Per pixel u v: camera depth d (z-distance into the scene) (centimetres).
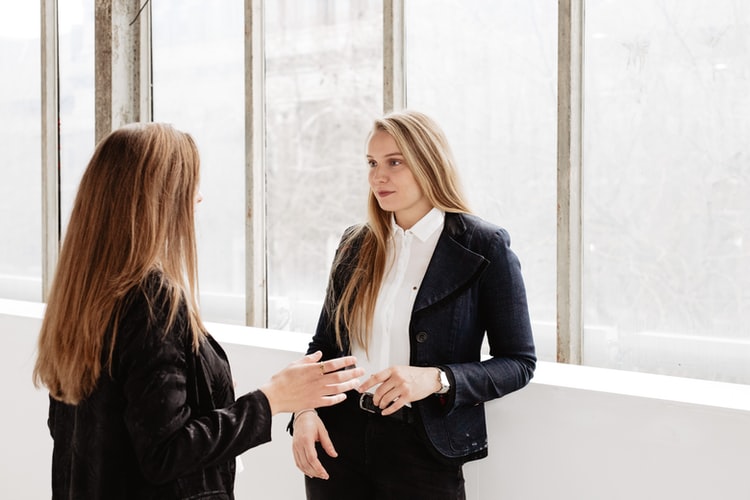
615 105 236
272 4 317
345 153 300
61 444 146
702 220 222
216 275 344
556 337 245
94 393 137
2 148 432
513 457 209
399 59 278
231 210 337
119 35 357
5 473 357
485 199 263
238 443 136
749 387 200
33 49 414
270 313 325
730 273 218
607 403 195
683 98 224
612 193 238
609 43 237
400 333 187
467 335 184
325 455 192
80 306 137
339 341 198
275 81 318
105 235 140
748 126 214
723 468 179
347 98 298
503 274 184
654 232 231
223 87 337
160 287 136
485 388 176
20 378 348
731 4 216
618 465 193
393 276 193
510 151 257
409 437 180
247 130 319
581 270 244
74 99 395
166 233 144
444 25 270
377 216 197
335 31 300
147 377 131
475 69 263
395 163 190
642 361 234
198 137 346
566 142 238
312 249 311
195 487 139
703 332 223
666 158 228
